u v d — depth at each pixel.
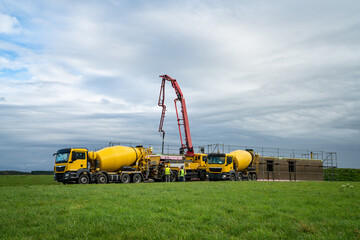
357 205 11.77
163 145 44.09
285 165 50.47
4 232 7.21
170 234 6.90
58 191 17.39
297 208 10.89
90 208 10.54
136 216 8.89
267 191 17.80
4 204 11.73
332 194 16.22
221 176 35.59
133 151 32.06
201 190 18.28
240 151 41.47
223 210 10.23
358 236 6.73
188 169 40.12
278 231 7.14
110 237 6.63
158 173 35.41
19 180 39.47
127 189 19.05
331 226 7.79
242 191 17.66
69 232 7.09
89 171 27.78
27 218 8.80
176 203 11.87
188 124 55.69
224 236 6.72
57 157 27.31
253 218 8.77
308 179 53.31
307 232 7.12
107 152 29.94
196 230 7.18
